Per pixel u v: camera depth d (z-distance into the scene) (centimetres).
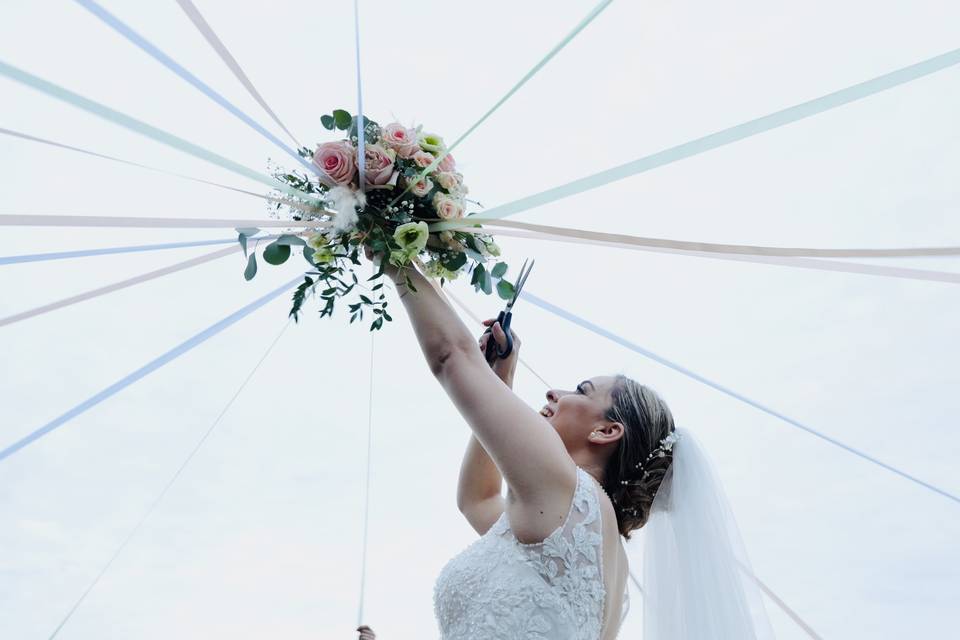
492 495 262
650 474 236
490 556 202
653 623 239
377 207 223
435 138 237
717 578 229
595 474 231
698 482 238
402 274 213
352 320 224
